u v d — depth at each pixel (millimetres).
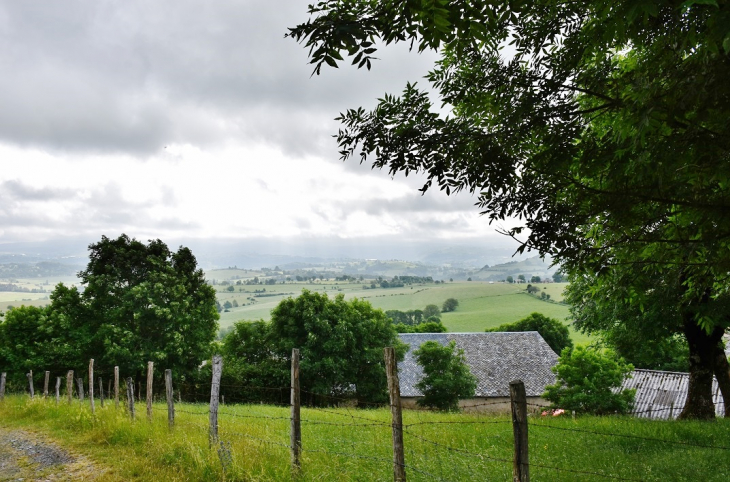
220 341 42656
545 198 6168
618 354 19750
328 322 34719
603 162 5246
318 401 34125
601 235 6418
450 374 30000
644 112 4223
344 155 6629
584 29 5207
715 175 4602
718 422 12930
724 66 3953
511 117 5680
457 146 5906
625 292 7297
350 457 7801
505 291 153125
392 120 6375
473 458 7789
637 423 12664
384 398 35500
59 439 10602
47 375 17484
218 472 7160
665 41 4156
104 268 30844
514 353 44812
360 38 3615
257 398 33781
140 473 7707
